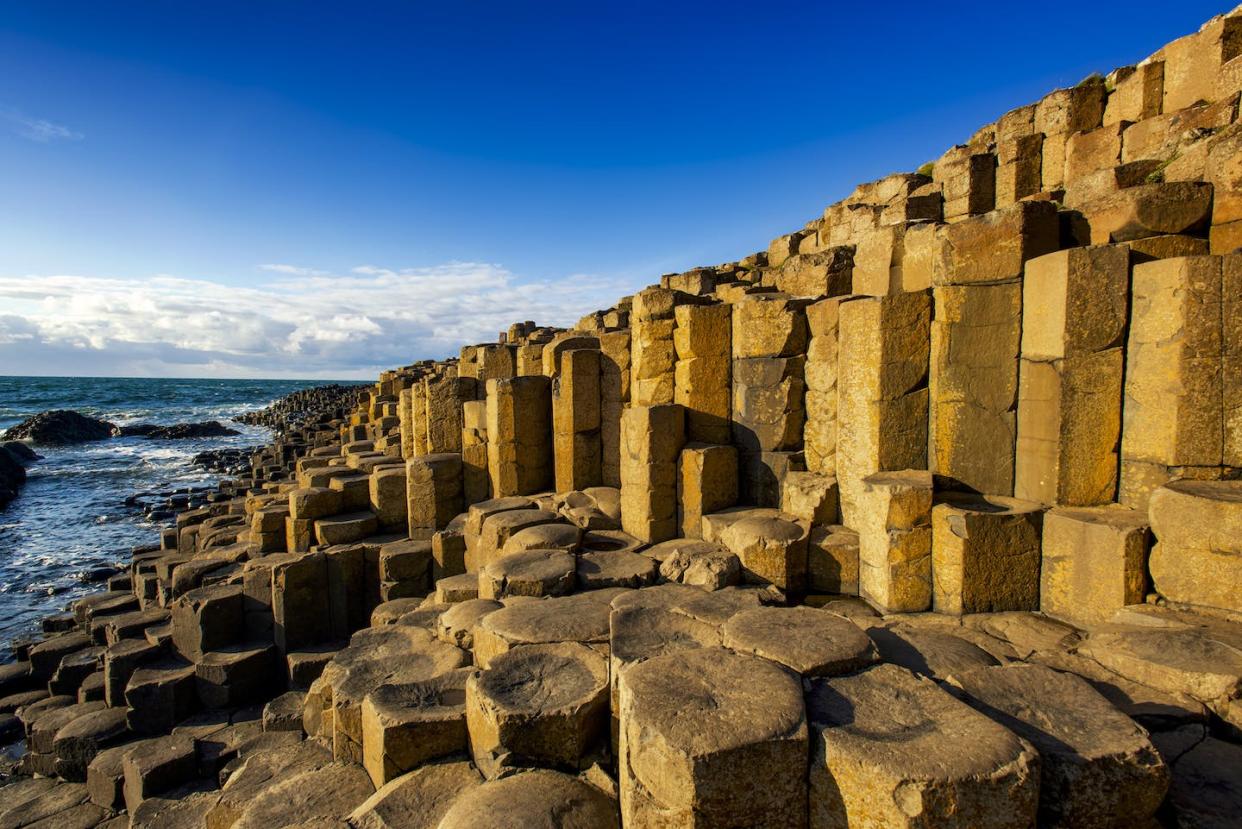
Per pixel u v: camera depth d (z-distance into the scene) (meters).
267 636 9.77
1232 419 5.28
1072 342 5.86
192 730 8.41
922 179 17.27
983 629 5.60
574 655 4.97
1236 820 3.23
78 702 9.63
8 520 24.62
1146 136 11.38
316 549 10.45
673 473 8.26
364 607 10.32
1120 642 4.63
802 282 9.29
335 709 5.46
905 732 3.39
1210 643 4.39
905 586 6.15
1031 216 6.23
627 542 8.21
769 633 4.55
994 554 5.87
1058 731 3.47
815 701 3.74
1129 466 5.85
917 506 6.11
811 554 6.98
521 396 10.54
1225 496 4.90
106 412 85.81
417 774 4.59
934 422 6.61
